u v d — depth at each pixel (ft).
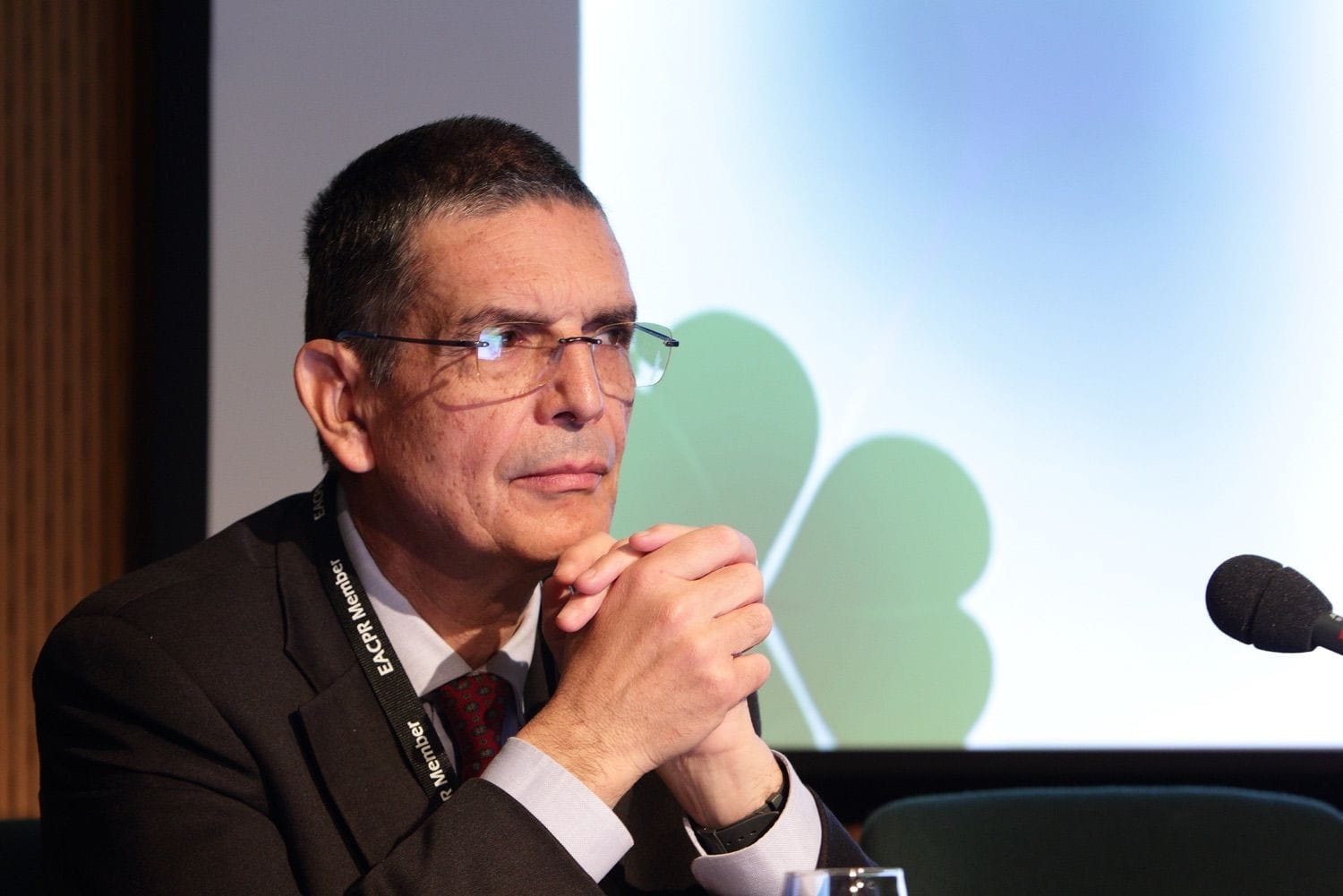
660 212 32.86
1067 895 20.59
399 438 15.65
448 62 33.12
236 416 32.48
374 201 15.96
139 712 14.99
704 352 32.76
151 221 35.94
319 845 14.89
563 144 32.91
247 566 16.75
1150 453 32.55
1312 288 32.83
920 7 33.42
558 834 13.75
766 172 33.06
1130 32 33.32
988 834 20.84
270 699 15.38
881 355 32.86
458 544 15.56
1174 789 21.45
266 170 32.83
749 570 15.16
